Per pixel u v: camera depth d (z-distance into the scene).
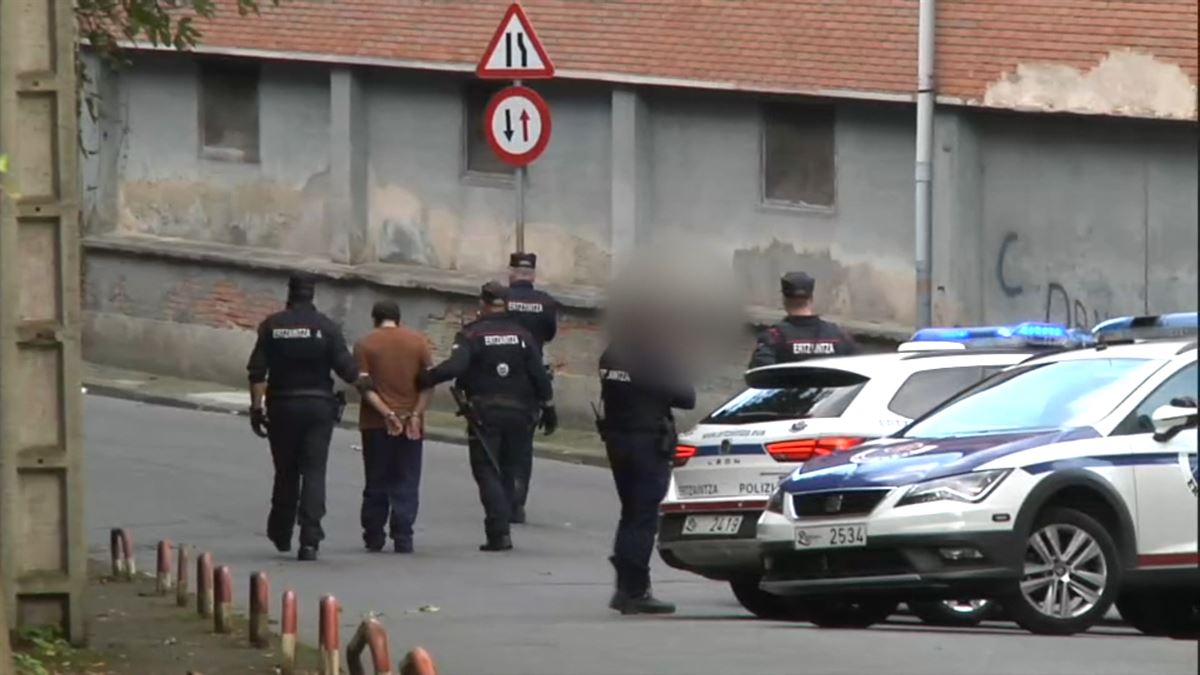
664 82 86.94
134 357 107.56
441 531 67.50
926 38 79.19
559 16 90.88
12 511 40.81
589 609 52.59
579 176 91.56
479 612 51.84
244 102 103.94
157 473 77.12
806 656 41.94
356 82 98.62
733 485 52.25
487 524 63.91
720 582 60.66
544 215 93.00
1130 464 45.91
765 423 52.41
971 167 80.00
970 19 79.00
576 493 75.88
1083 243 77.81
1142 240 76.31
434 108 96.88
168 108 106.69
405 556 62.50
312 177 101.12
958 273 79.81
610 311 51.94
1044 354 50.03
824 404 52.34
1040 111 77.06
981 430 47.91
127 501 71.38
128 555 54.75
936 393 52.25
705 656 42.41
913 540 44.97
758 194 86.19
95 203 109.06
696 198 88.00
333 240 100.00
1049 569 45.28
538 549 64.19
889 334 81.94
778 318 84.50
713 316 52.22
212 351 104.44
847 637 45.25
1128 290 76.81
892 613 52.91
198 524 67.31
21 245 40.50
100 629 46.16
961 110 79.44
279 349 61.47
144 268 107.12
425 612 51.69
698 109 87.62
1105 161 77.06
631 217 89.19
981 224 80.19
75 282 40.69
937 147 79.81
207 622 47.53
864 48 81.75
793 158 85.38
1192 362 47.69
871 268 83.25
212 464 79.38
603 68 88.81
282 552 62.50
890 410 51.75
